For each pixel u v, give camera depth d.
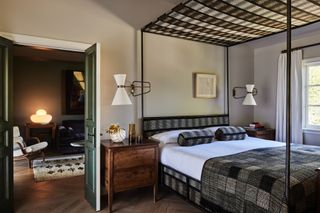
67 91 6.47
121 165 2.72
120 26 3.34
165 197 3.10
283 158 2.48
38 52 5.37
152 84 3.67
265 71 4.67
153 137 3.44
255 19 3.06
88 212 2.70
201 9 2.79
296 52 4.04
